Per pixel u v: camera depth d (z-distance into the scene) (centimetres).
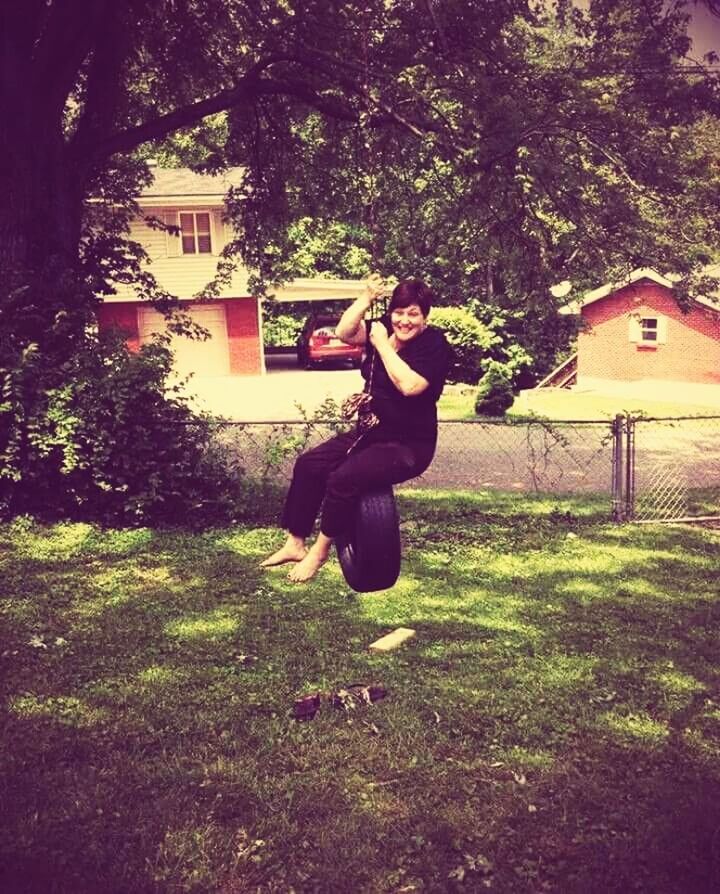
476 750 629
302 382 3350
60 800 556
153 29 1534
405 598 983
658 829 530
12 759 609
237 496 1377
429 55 1274
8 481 1273
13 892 464
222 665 785
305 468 461
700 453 1977
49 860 493
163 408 1321
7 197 1329
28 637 849
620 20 1263
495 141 1200
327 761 609
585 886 477
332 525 445
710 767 611
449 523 1323
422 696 716
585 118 1226
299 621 903
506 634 873
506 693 725
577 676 765
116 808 549
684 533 1309
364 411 441
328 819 539
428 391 436
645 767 610
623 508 1390
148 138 1462
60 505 1298
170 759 612
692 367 2944
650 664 798
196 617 912
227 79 1647
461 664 789
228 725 664
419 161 1460
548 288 1405
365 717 676
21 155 1332
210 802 557
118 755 616
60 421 1232
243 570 1083
